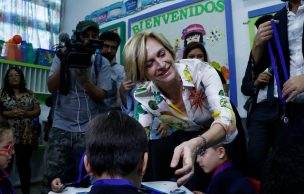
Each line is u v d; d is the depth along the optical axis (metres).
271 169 0.52
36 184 3.05
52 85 1.76
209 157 1.31
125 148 0.64
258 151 1.34
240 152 1.40
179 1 2.37
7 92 2.62
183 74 1.12
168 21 2.43
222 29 2.08
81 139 1.78
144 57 1.01
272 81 1.23
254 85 1.36
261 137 1.34
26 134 2.55
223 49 2.06
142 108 1.18
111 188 0.61
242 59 1.96
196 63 1.13
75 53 1.65
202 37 2.19
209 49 2.15
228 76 2.01
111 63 2.27
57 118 1.82
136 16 2.70
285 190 0.49
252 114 1.40
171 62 1.05
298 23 1.15
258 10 1.88
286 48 1.16
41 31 3.40
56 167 1.75
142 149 0.67
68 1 3.49
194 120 1.21
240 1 1.99
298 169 0.49
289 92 1.04
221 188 1.24
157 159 1.35
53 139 1.79
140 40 1.02
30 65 3.06
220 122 0.91
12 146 1.30
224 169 1.27
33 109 2.66
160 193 0.96
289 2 1.20
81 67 1.67
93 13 3.15
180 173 0.69
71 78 1.81
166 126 1.34
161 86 1.12
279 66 1.17
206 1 2.19
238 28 2.00
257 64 1.26
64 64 1.68
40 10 3.40
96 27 1.83
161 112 1.19
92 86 1.76
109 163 0.63
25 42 3.13
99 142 0.65
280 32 1.16
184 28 2.31
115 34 2.28
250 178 1.34
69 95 1.81
